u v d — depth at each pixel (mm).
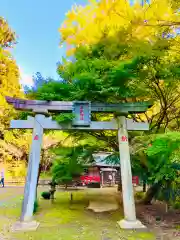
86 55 8789
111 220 8984
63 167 13922
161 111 11289
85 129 8977
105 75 8016
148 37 5770
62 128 8891
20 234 6980
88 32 7055
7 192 17234
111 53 6758
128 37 5727
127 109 9078
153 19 5188
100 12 5672
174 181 10383
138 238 6641
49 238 6590
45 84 9297
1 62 25375
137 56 7059
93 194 17641
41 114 8922
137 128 9117
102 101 9289
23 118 11031
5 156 24750
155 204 12656
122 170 8547
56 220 8914
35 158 8531
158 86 9547
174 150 7238
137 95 9117
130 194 8227
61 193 18422
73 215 9891
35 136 8719
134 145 10016
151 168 9555
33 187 8273
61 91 9352
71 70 9133
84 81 8273
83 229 7590
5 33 25938
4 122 23547
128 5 5180
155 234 7066
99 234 7031
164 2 4992
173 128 11672
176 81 8797
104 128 9008
